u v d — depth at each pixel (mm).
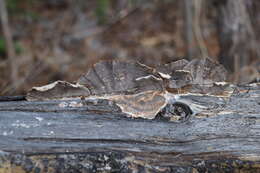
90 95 780
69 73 1524
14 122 771
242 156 776
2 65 1521
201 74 782
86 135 772
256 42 1340
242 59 1275
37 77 1452
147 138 775
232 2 1287
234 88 792
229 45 1292
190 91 783
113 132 775
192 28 1448
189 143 776
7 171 760
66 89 777
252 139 779
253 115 785
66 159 764
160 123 779
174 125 779
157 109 774
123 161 768
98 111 778
